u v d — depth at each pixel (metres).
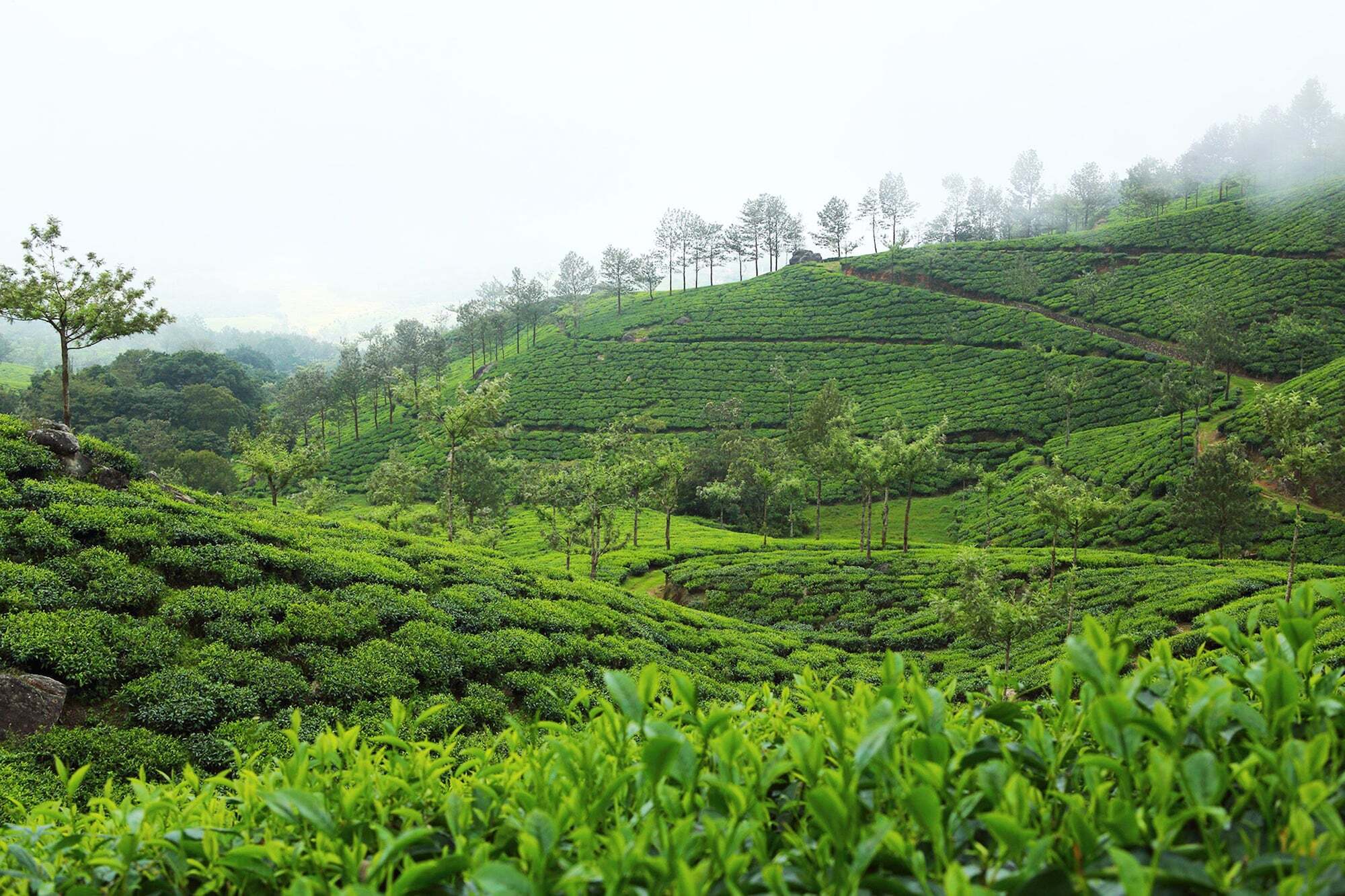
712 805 2.49
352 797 2.75
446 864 2.18
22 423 23.72
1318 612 2.65
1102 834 2.06
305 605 19.97
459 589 24.66
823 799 1.98
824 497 82.69
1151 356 91.62
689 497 83.00
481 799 2.88
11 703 14.29
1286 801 2.01
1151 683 2.66
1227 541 52.34
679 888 1.76
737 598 46.88
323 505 54.91
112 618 17.12
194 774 3.78
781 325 126.50
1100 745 2.57
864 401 101.38
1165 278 110.19
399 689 18.02
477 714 18.28
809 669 3.59
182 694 15.73
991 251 136.75
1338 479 55.88
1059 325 105.44
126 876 2.62
